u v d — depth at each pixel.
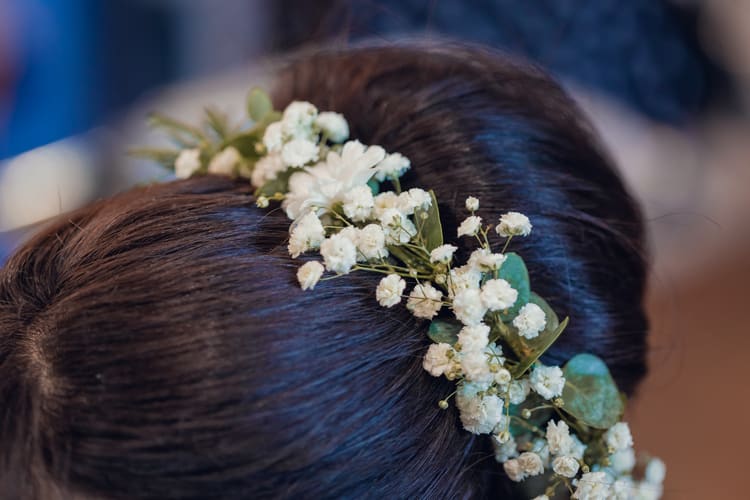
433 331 0.29
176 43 0.77
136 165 0.62
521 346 0.30
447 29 0.56
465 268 0.29
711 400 0.68
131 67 0.78
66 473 0.27
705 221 0.67
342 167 0.31
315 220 0.29
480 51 0.38
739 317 0.71
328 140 0.34
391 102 0.34
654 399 0.68
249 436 0.26
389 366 0.28
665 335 0.54
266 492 0.27
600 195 0.36
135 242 0.29
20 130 0.73
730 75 0.65
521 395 0.30
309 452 0.27
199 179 0.34
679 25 0.63
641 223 0.38
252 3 0.70
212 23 0.75
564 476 0.30
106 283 0.28
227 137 0.37
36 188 0.63
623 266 0.36
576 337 0.32
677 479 0.62
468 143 0.33
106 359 0.27
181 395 0.26
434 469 0.29
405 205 0.30
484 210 0.32
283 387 0.27
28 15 0.73
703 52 0.64
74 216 0.33
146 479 0.26
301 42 0.58
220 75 0.70
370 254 0.29
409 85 0.35
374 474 0.28
